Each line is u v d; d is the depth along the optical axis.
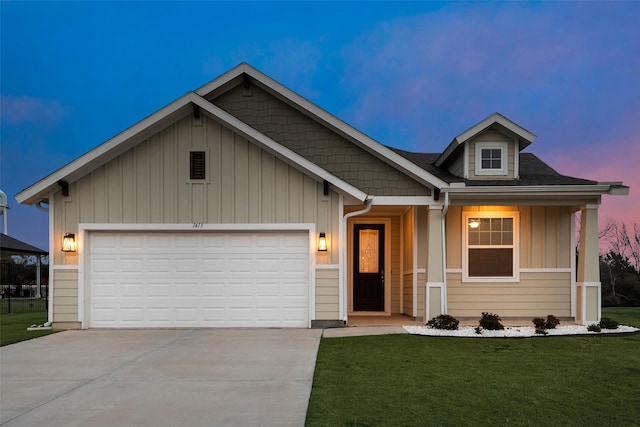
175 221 9.79
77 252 9.78
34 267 30.41
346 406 4.67
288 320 9.81
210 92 10.81
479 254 11.09
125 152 9.88
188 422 4.28
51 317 9.75
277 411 4.55
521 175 11.56
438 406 4.66
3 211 28.20
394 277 12.51
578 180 10.70
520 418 4.34
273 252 9.92
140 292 9.85
